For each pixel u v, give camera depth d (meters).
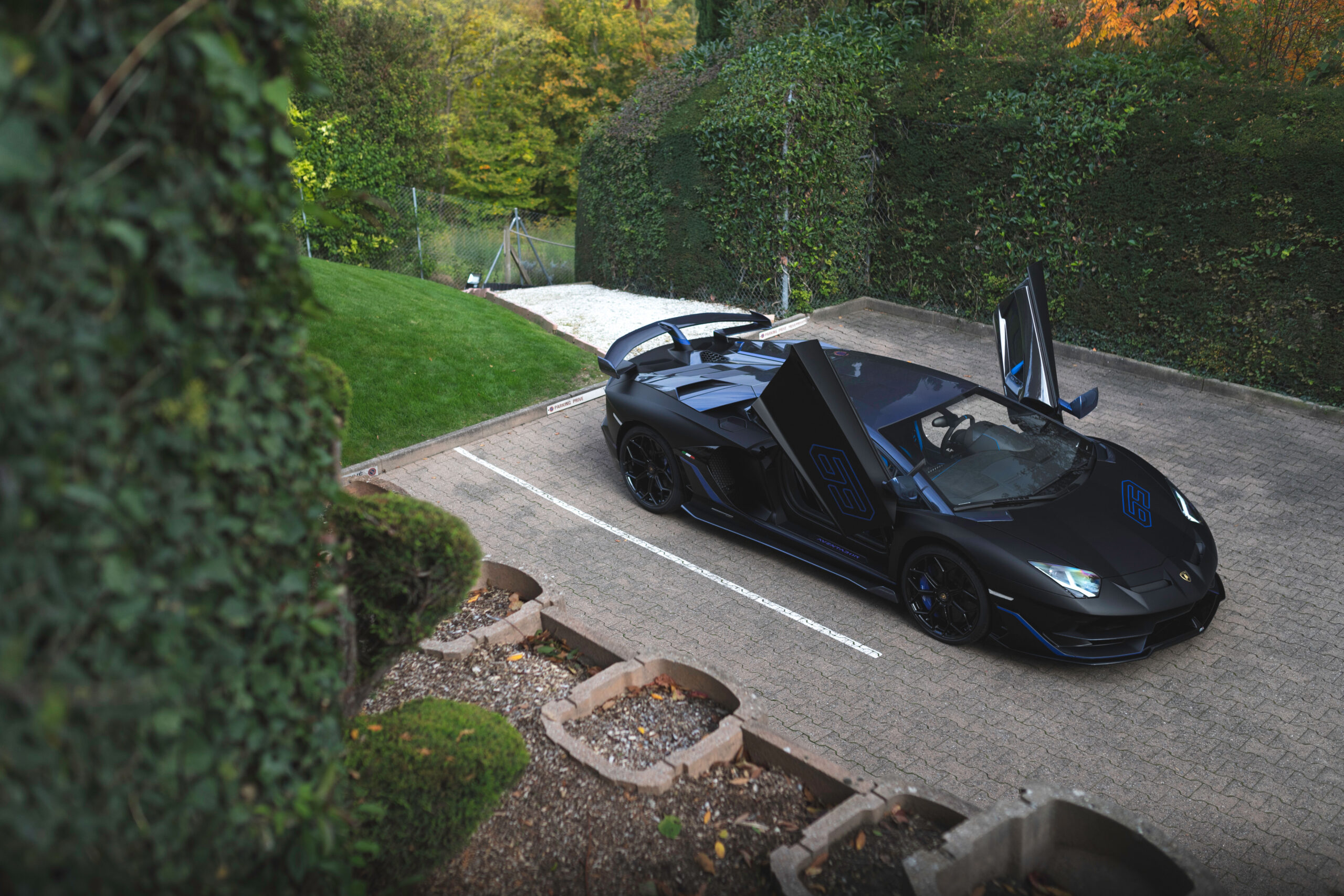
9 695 1.45
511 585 5.65
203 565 1.91
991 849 3.23
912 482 5.68
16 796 1.51
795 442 5.68
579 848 3.47
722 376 7.00
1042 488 5.71
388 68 18.03
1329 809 4.16
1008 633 5.18
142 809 1.81
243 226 1.93
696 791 3.87
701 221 12.51
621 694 4.59
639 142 12.84
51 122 1.44
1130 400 9.46
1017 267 11.15
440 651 4.86
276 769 2.21
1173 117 9.59
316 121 16.12
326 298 10.29
